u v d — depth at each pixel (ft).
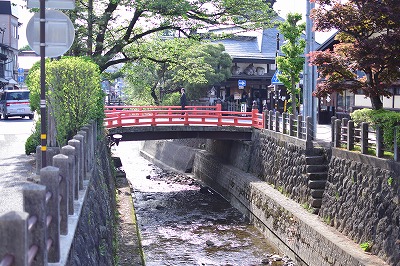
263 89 157.38
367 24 47.57
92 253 27.25
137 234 46.65
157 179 104.32
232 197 82.94
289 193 64.34
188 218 73.82
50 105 39.29
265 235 64.95
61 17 27.94
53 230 18.69
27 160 50.06
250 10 76.74
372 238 41.83
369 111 47.78
